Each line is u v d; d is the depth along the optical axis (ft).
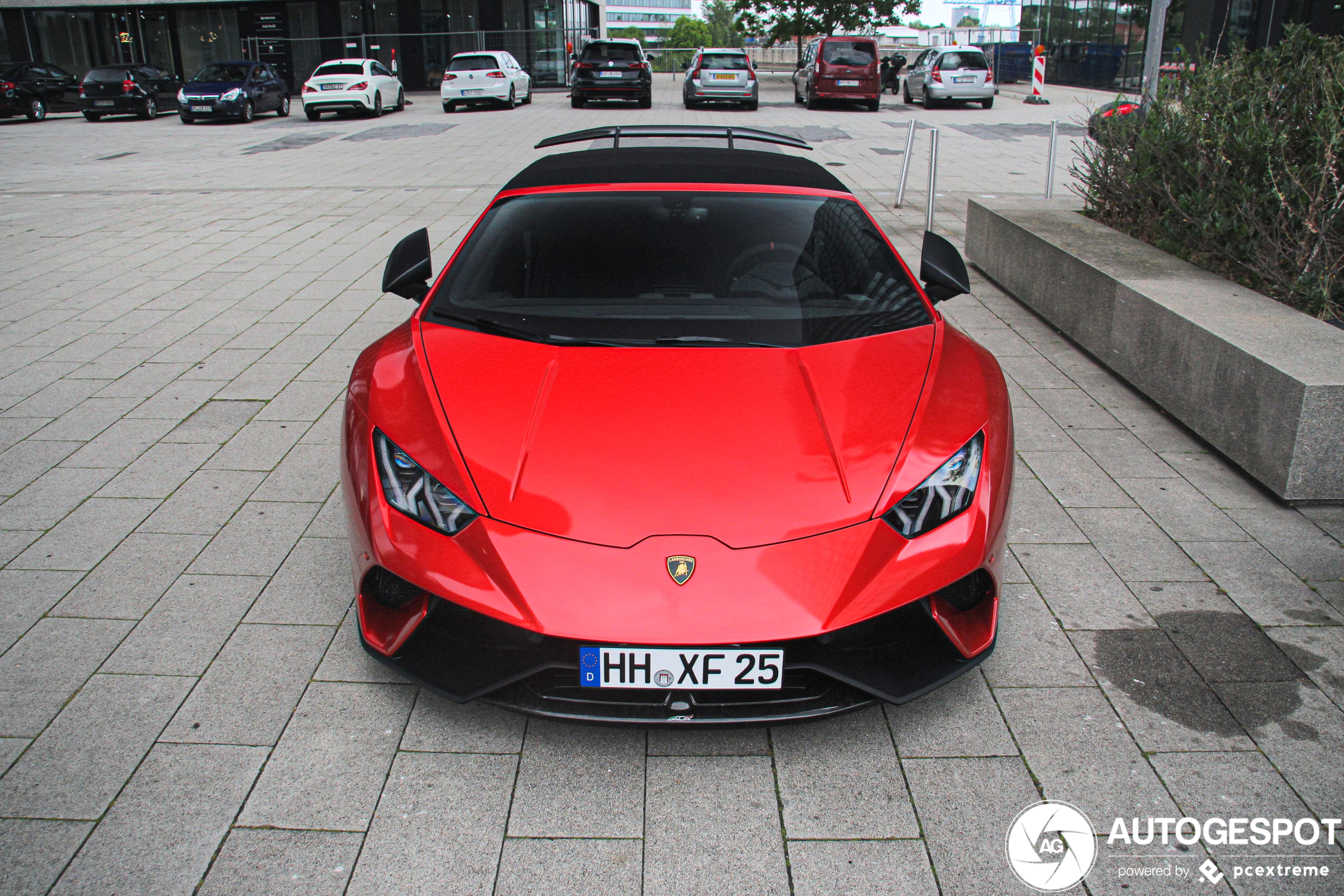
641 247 10.07
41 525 11.51
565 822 7.00
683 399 8.15
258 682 8.56
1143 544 11.11
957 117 71.26
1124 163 21.07
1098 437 14.21
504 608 6.89
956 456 7.84
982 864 6.64
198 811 7.07
